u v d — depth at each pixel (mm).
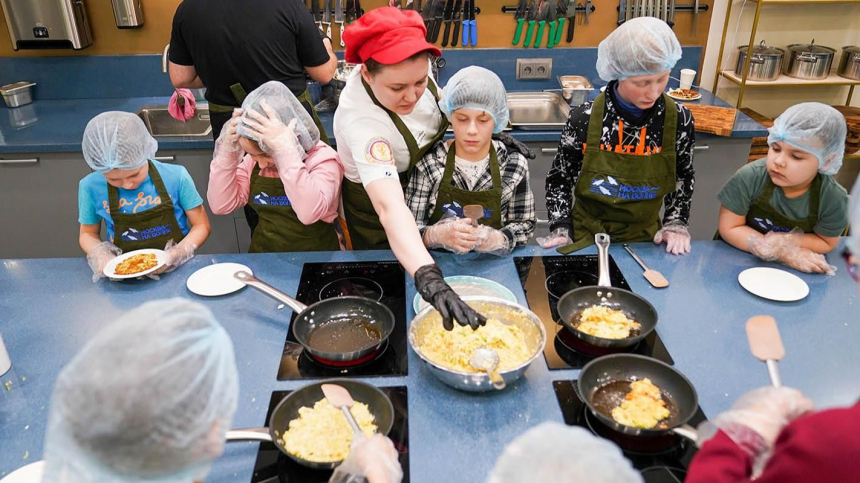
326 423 1286
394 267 1913
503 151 2000
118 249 2035
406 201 2033
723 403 1372
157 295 1801
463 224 1844
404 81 1573
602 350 1540
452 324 1422
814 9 3555
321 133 2648
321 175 2012
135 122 1969
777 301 1735
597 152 2115
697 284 1826
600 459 755
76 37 3223
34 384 1456
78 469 828
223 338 907
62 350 1571
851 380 1435
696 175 3145
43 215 3064
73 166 2949
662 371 1400
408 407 1370
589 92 3424
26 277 1898
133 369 780
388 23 1529
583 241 2064
